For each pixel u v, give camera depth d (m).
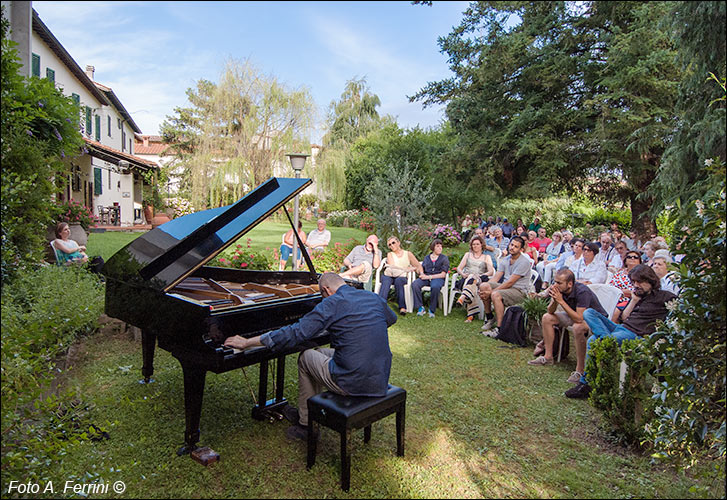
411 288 7.44
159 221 16.88
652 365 3.15
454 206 23.30
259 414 3.65
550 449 3.35
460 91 13.56
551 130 12.09
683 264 2.71
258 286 4.29
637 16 7.87
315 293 3.96
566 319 5.07
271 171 19.47
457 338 6.14
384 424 3.65
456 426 3.66
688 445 2.87
